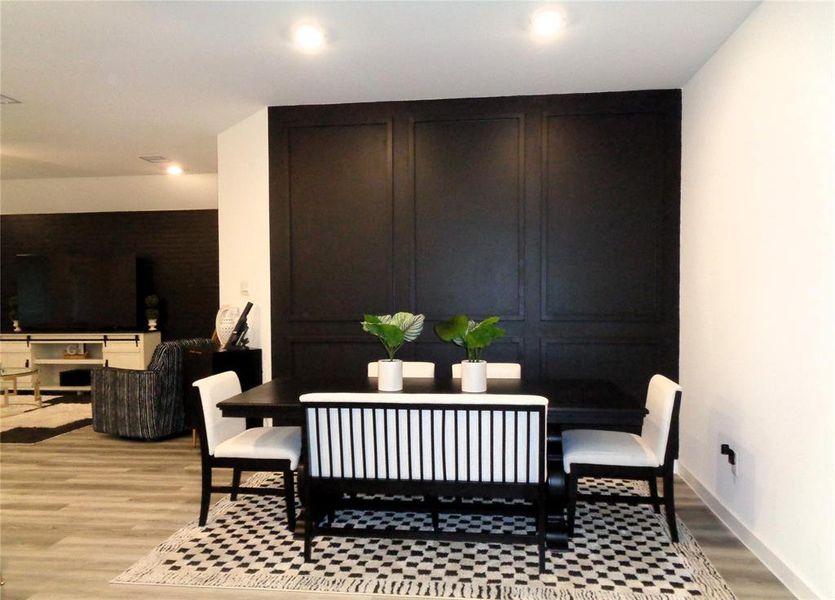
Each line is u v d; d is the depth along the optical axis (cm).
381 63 321
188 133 458
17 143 488
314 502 250
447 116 384
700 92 326
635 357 372
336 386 287
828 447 194
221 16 263
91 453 410
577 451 254
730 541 258
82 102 382
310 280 402
